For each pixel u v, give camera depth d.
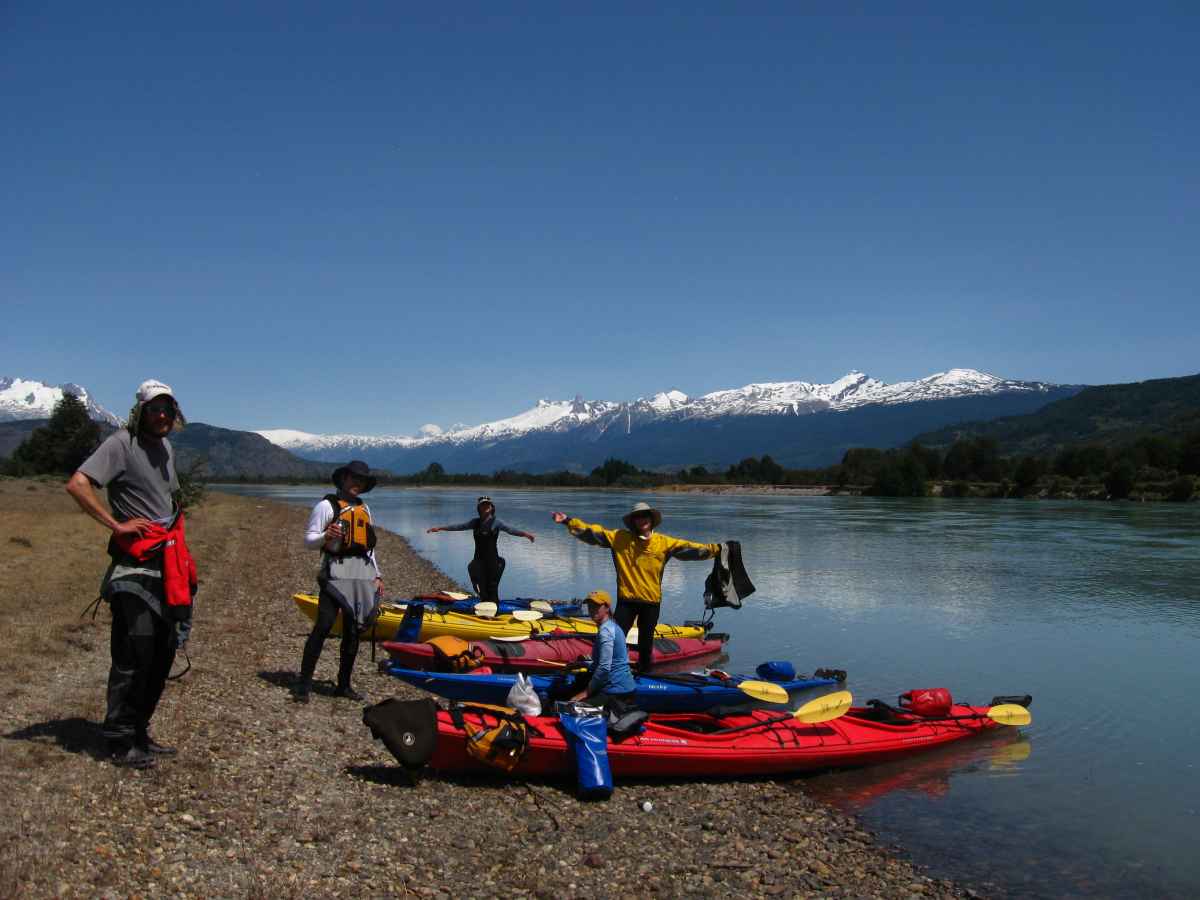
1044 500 87.88
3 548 18.77
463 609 14.09
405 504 86.81
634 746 8.37
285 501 81.50
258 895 5.13
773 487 131.62
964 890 6.70
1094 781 9.22
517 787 7.97
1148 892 6.77
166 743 7.41
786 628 17.92
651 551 10.27
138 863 5.27
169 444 6.39
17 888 4.66
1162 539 38.91
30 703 7.89
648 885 6.26
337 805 6.85
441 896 5.63
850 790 8.86
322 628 9.46
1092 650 16.02
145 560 6.18
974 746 10.38
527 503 86.31
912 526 47.69
